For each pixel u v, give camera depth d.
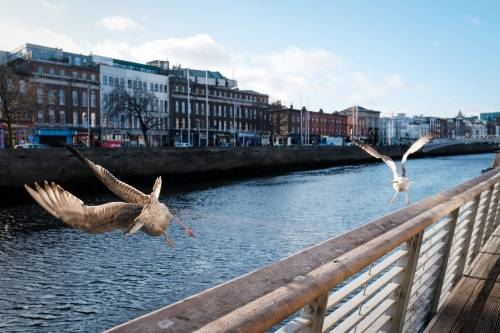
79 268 15.82
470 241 5.56
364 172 63.59
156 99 76.25
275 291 1.77
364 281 2.80
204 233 21.38
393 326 3.49
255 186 44.69
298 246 19.08
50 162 36.06
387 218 3.08
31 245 19.08
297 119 106.38
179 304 1.55
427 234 3.80
